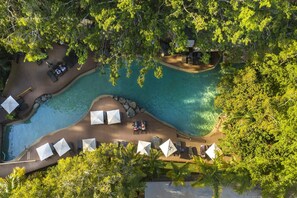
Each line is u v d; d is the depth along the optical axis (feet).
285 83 78.18
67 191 67.82
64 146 91.25
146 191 88.07
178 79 96.73
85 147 90.84
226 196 87.81
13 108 91.66
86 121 95.25
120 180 71.10
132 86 96.99
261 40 77.56
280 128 76.79
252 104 78.43
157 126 95.14
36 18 67.36
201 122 96.63
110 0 70.69
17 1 69.72
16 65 94.94
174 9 71.26
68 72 95.35
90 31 75.46
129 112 94.79
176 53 94.84
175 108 96.94
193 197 88.33
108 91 96.48
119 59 80.64
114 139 94.38
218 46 78.69
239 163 82.23
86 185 68.90
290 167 77.41
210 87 96.63
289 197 84.99
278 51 81.15
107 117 93.71
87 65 95.25
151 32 70.18
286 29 75.36
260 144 80.07
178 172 84.94
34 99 95.14
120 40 74.54
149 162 84.53
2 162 94.53
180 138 94.99
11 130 96.12
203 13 72.49
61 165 76.43
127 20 70.54
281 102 77.30
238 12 69.46
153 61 78.74
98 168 72.64
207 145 94.32
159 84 96.99
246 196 87.92
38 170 93.40
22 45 74.08
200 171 82.48
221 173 81.41
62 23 72.23
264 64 79.20
